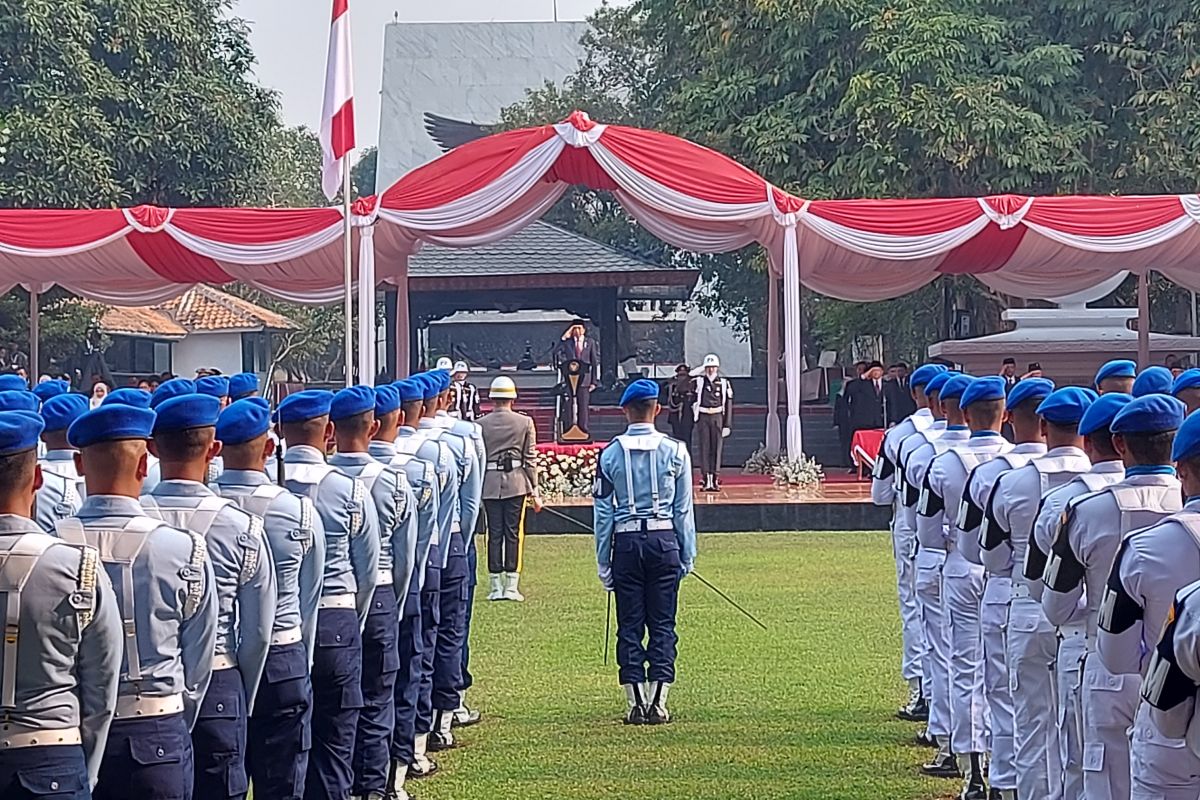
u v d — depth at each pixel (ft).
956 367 100.58
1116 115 104.32
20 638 14.62
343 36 57.52
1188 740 15.47
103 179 108.06
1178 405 19.16
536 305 125.80
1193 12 101.14
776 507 74.69
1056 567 19.67
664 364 170.30
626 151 80.84
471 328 145.69
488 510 53.36
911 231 81.15
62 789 14.71
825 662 41.22
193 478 19.15
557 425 104.99
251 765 20.97
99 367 127.03
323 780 23.31
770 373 98.68
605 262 120.37
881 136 98.94
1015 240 86.28
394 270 94.48
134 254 87.92
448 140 173.88
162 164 115.75
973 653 27.53
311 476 23.50
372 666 25.71
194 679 17.38
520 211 85.66
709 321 187.62
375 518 23.73
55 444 24.61
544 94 177.27
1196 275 90.94
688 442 97.30
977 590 27.30
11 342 120.37
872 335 132.57
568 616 50.03
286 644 20.84
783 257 84.43
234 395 30.35
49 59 108.58
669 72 133.90
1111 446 20.65
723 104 107.24
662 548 33.88
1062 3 104.53
